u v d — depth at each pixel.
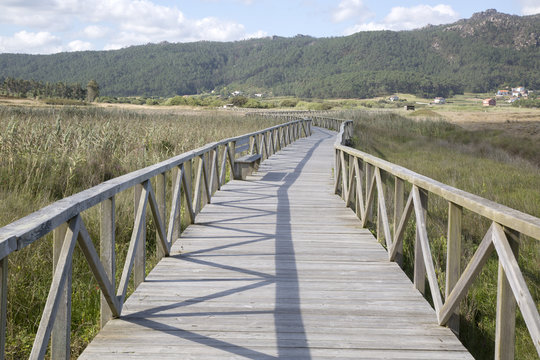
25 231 1.99
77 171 9.48
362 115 39.28
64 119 18.20
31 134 10.59
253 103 105.06
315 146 21.81
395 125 31.64
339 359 3.02
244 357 3.03
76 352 3.61
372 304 3.95
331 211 7.80
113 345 3.17
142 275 4.39
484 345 4.34
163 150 13.21
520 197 10.90
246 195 9.22
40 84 139.88
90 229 6.12
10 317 4.02
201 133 16.73
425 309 3.86
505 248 2.50
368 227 6.77
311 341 3.26
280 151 19.12
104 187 3.19
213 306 3.86
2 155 9.16
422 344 3.23
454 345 3.22
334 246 5.71
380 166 5.48
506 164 17.55
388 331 3.44
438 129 30.12
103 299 3.54
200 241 5.85
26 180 8.23
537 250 6.19
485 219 7.94
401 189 5.01
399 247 4.94
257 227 6.63
